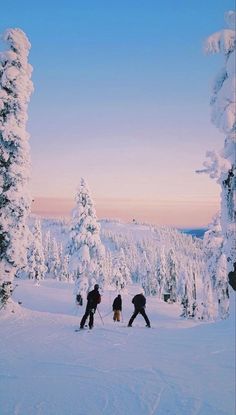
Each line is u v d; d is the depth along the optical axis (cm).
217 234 3550
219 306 3381
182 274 4753
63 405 634
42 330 1384
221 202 764
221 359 952
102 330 1438
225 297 3362
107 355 1004
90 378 789
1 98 1855
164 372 835
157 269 8569
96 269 3775
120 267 8069
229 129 654
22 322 1535
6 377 793
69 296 4806
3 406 629
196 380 775
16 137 1866
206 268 3606
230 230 694
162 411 609
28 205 1870
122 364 905
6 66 1919
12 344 1131
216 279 3388
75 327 1493
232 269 686
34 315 1717
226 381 767
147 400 659
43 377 794
